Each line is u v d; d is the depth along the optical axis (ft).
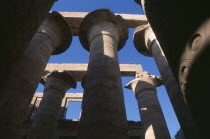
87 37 31.24
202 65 8.38
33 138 32.83
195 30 8.98
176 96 22.79
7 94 13.58
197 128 8.98
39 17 13.47
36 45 22.98
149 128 35.94
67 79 46.60
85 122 15.25
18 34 10.77
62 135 43.32
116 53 24.99
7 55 9.93
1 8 9.11
